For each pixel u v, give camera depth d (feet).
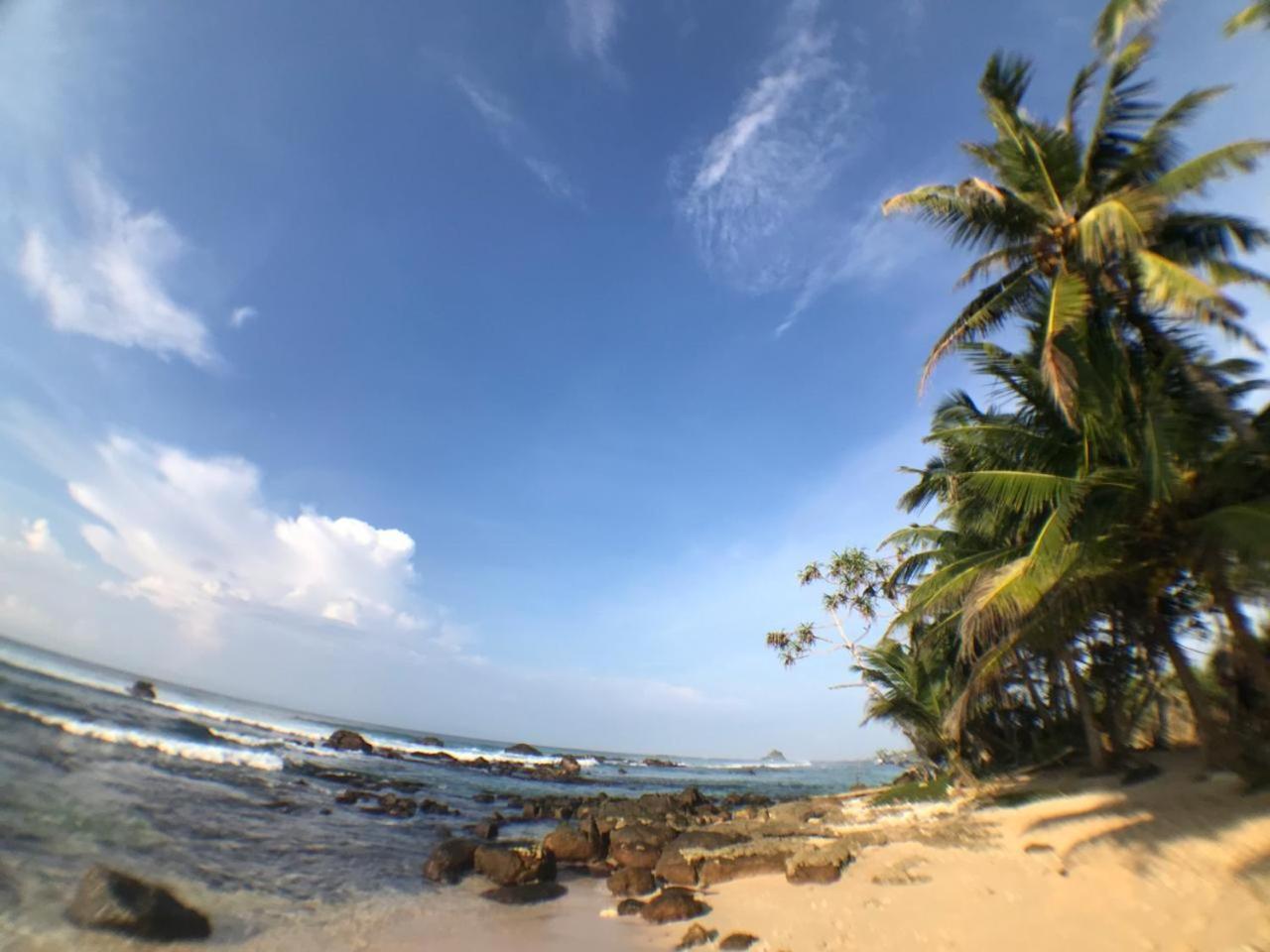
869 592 103.45
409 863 46.80
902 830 53.26
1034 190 47.03
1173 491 36.58
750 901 37.52
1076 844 37.11
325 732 194.59
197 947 25.54
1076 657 62.64
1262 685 36.63
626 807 85.35
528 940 31.45
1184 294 35.27
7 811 37.88
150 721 96.02
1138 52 43.29
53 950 22.54
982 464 48.26
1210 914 24.89
